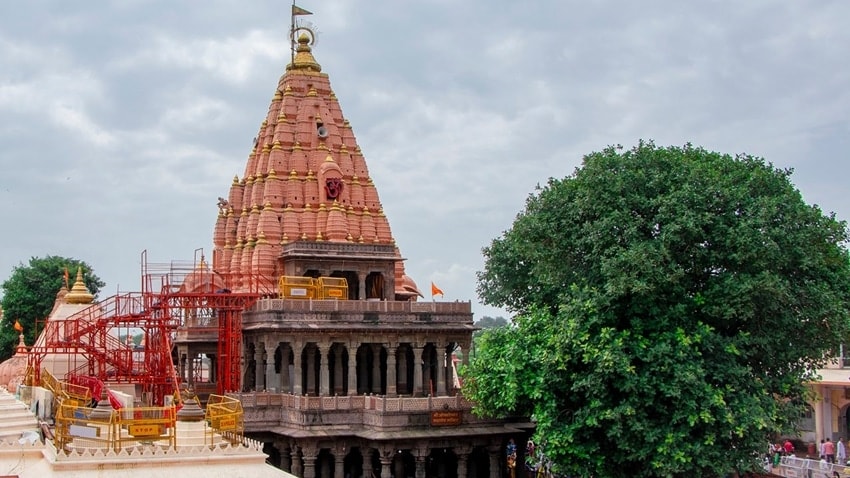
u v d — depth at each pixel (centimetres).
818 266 5362
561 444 5141
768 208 5150
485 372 5894
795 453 7969
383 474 6288
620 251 5078
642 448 4988
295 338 7281
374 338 7538
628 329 5256
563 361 5069
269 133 9281
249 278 8106
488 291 7269
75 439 3841
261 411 6844
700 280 5394
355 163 9419
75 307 8456
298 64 9519
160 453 3794
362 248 8362
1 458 3844
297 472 6544
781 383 5328
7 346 11444
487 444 6556
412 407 6419
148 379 7131
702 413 4781
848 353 8056
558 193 5822
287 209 8700
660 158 5581
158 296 7188
